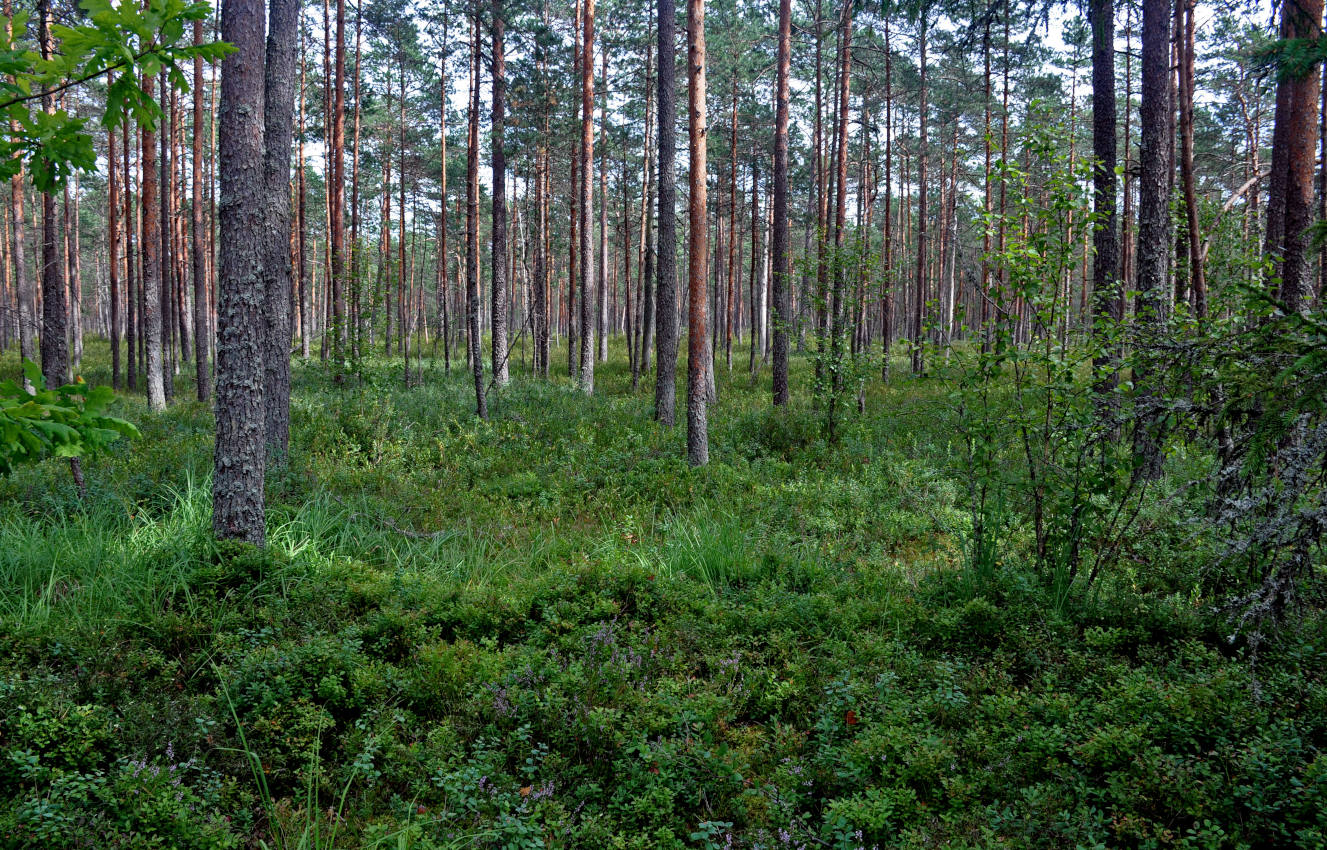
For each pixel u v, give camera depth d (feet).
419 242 172.35
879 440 44.75
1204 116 86.12
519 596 21.21
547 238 102.27
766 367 100.48
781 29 58.75
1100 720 14.35
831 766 13.93
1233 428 14.08
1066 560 20.67
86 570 20.88
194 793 13.05
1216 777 12.08
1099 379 19.75
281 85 32.53
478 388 50.42
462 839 12.16
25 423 6.96
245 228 22.38
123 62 8.52
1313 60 21.90
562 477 37.32
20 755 12.25
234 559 20.90
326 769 14.38
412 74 101.86
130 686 15.99
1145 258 33.14
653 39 78.79
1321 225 12.90
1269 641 15.78
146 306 57.93
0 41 8.52
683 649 18.93
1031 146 21.86
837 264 48.14
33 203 108.17
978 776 13.29
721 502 33.27
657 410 52.49
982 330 22.45
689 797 13.21
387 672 16.76
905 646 18.69
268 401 35.55
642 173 112.47
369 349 60.85
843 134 63.62
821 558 25.39
